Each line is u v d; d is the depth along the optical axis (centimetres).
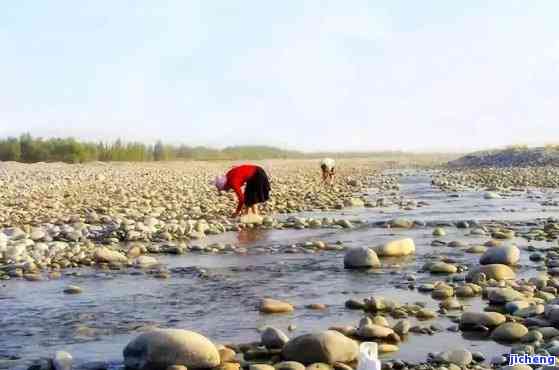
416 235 1534
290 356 639
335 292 940
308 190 3006
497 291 849
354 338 702
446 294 893
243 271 1108
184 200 2416
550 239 1414
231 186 1812
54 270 1130
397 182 3816
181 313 836
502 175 4072
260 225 1741
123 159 7188
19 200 2384
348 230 1648
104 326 778
